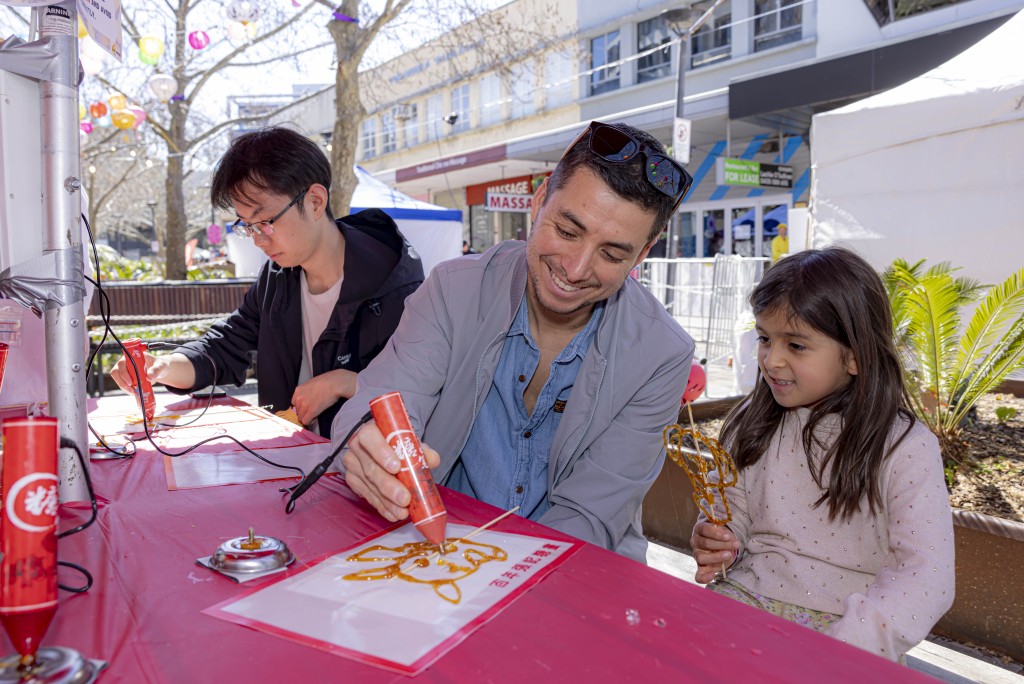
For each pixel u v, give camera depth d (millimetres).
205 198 26938
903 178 5293
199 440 1987
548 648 836
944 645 2693
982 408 4461
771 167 12211
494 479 1745
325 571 1075
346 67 8930
